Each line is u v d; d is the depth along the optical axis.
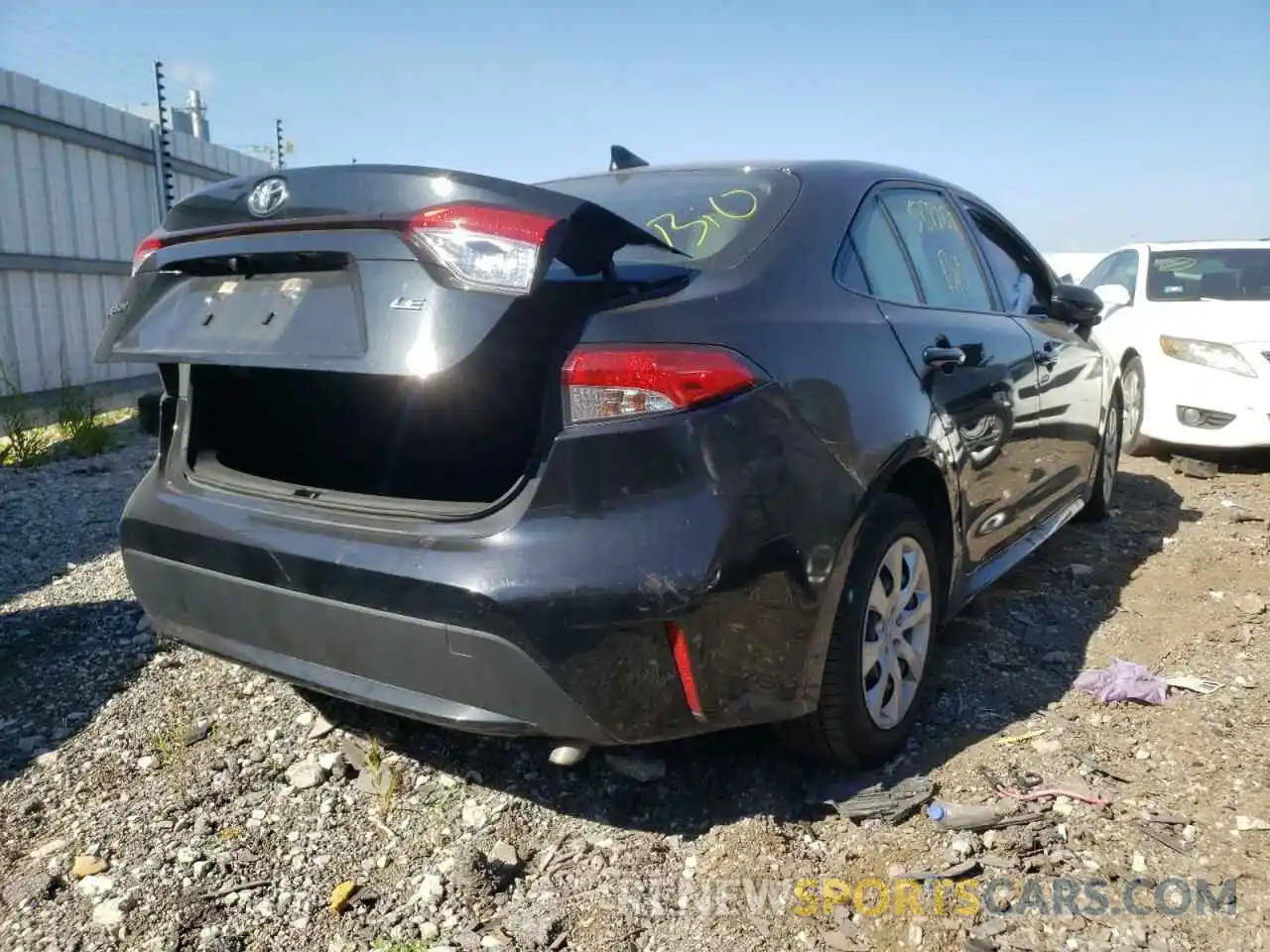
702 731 2.31
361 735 3.05
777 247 2.70
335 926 2.29
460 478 2.85
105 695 3.34
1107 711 3.17
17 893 2.39
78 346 10.65
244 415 3.05
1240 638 3.70
